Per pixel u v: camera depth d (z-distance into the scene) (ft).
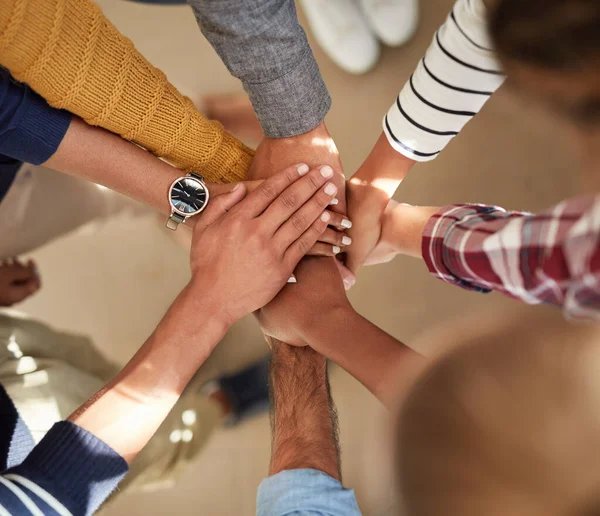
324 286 2.54
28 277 3.54
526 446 1.18
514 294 1.83
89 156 2.44
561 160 3.56
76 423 2.17
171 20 4.17
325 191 2.48
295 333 2.53
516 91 1.54
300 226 2.46
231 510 3.68
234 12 2.15
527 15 1.34
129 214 3.51
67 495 2.07
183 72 4.09
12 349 3.05
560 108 1.46
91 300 4.02
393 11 3.65
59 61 2.19
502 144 3.66
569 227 1.57
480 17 2.08
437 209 2.54
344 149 3.87
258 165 2.65
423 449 1.30
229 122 3.66
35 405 2.82
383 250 2.78
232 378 3.71
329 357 2.40
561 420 1.17
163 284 4.01
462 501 1.26
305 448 2.30
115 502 3.73
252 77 2.36
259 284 2.44
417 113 2.37
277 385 2.55
